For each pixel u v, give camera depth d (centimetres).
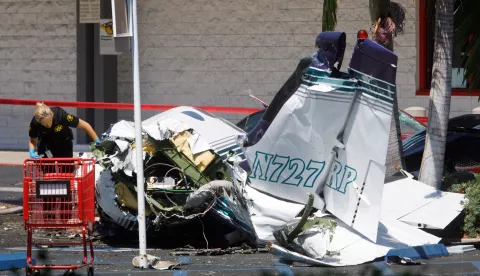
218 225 2981
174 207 2859
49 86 6178
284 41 5903
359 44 2683
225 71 6019
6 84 6231
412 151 3697
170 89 6112
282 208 2820
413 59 5725
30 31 6184
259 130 2884
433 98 3275
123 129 2992
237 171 2819
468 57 3219
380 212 2852
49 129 3216
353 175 2744
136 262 2534
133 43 2452
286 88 2811
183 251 2830
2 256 2589
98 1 6047
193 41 6059
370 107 2691
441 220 2970
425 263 2609
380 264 2581
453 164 3600
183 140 2934
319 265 2555
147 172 2933
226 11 5991
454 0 3250
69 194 2238
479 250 2877
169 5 6072
